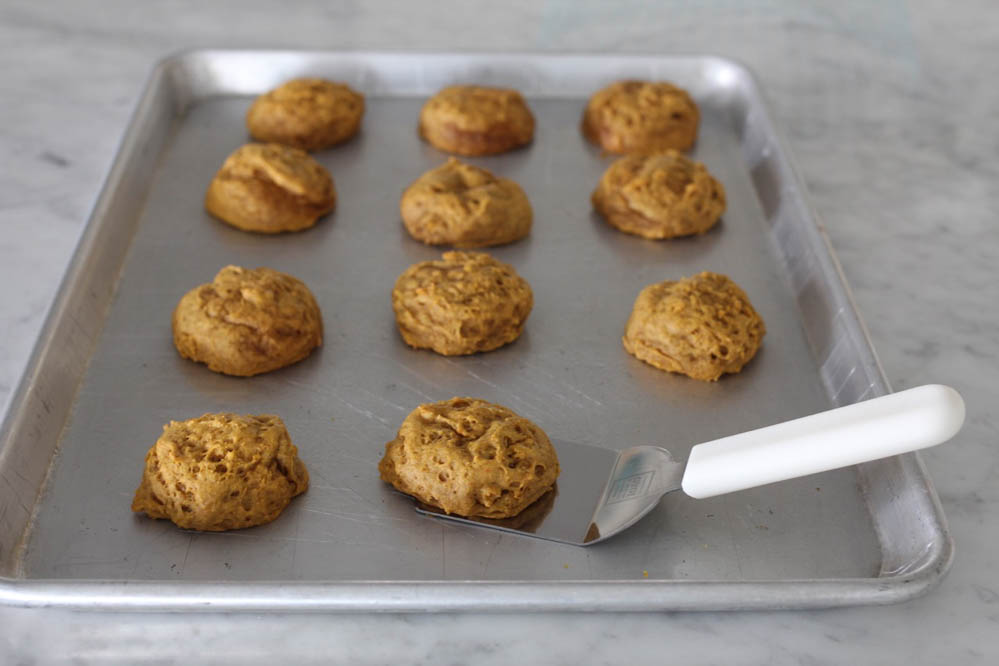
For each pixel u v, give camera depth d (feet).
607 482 1.60
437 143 2.24
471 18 2.74
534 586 1.42
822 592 1.43
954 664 1.44
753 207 2.14
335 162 2.21
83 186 2.18
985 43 2.71
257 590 1.40
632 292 1.96
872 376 1.69
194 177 2.16
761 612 1.48
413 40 2.64
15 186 2.17
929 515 1.50
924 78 2.59
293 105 2.20
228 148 2.23
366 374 1.80
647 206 2.04
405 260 2.00
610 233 2.07
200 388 1.76
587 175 2.20
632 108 2.23
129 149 2.08
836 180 2.27
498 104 2.22
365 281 1.96
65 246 2.04
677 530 1.56
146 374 1.78
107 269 1.92
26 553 1.53
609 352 1.85
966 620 1.49
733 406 1.77
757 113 2.24
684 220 2.05
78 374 1.77
